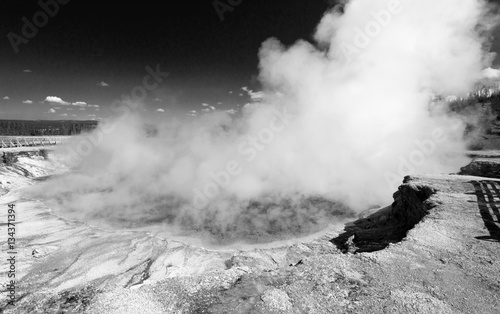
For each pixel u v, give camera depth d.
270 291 9.52
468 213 15.91
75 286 19.56
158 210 38.34
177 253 25.00
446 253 11.58
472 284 9.48
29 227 30.19
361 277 10.15
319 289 9.54
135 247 26.19
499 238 12.66
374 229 24.27
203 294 9.53
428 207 18.27
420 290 9.27
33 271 21.23
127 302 9.19
